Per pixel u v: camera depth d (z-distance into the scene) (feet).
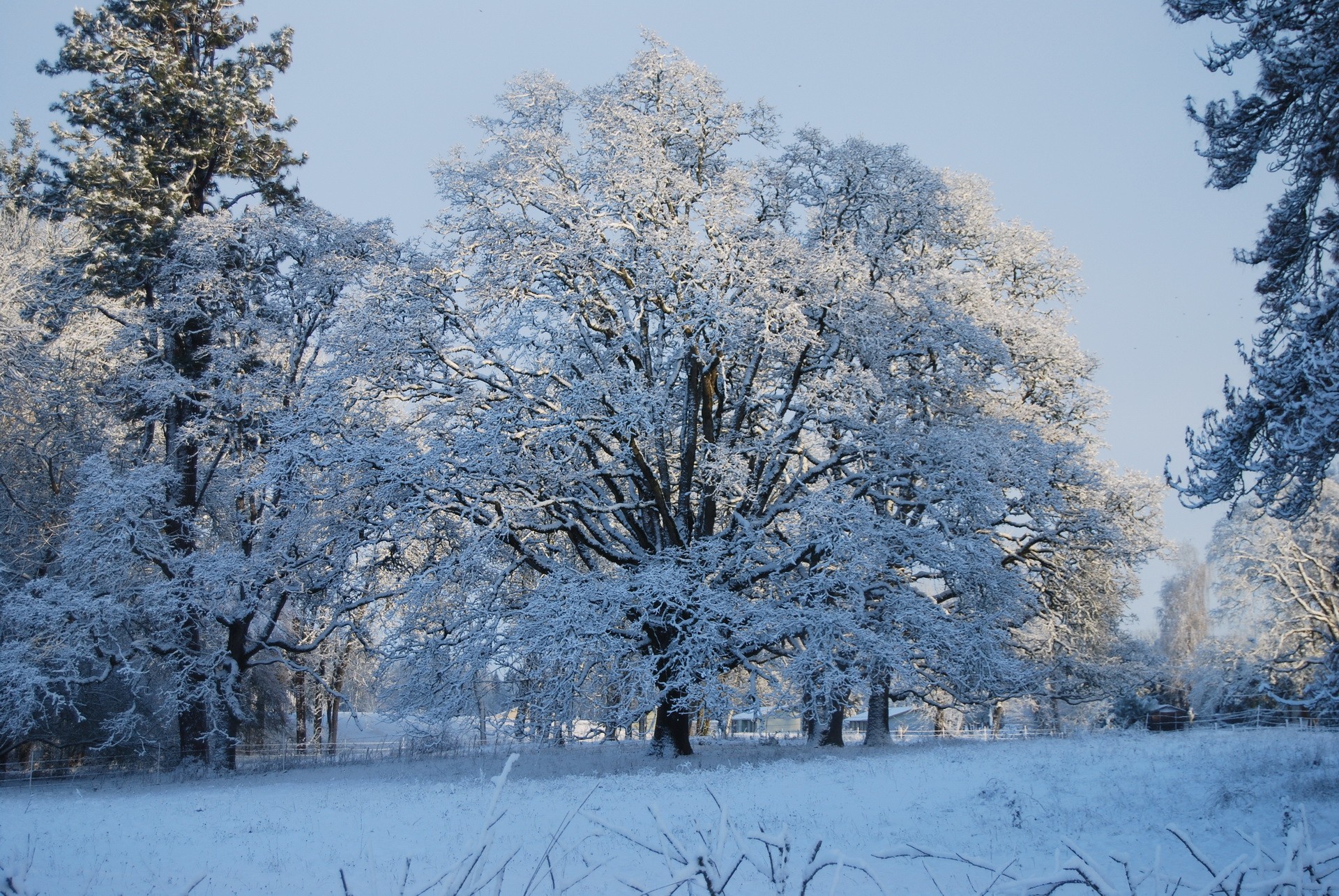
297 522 84.12
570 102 90.79
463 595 77.82
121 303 109.60
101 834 48.39
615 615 73.15
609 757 90.58
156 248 100.07
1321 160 41.96
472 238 84.38
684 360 83.51
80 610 86.89
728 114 89.04
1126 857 14.71
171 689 95.30
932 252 104.17
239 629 98.32
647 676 72.69
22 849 43.09
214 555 91.50
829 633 73.41
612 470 82.43
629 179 79.05
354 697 138.51
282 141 110.11
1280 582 137.90
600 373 78.48
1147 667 132.26
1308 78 41.50
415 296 81.61
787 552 79.56
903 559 79.41
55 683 97.14
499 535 76.54
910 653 77.51
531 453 78.74
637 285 80.18
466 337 81.97
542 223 82.23
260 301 102.37
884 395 83.46
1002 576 83.25
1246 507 136.98
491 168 84.33
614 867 35.24
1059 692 122.01
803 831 42.06
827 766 68.08
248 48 110.32
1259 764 53.78
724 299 77.46
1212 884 13.99
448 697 75.92
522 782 67.92
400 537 77.71
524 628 71.92
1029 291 111.55
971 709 149.48
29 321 100.42
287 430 79.51
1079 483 93.56
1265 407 39.83
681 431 90.43
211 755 96.94
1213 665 144.05
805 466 93.71
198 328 102.17
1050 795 48.34
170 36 106.01
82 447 104.73
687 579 75.92
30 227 111.96
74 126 101.55
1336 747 61.67
